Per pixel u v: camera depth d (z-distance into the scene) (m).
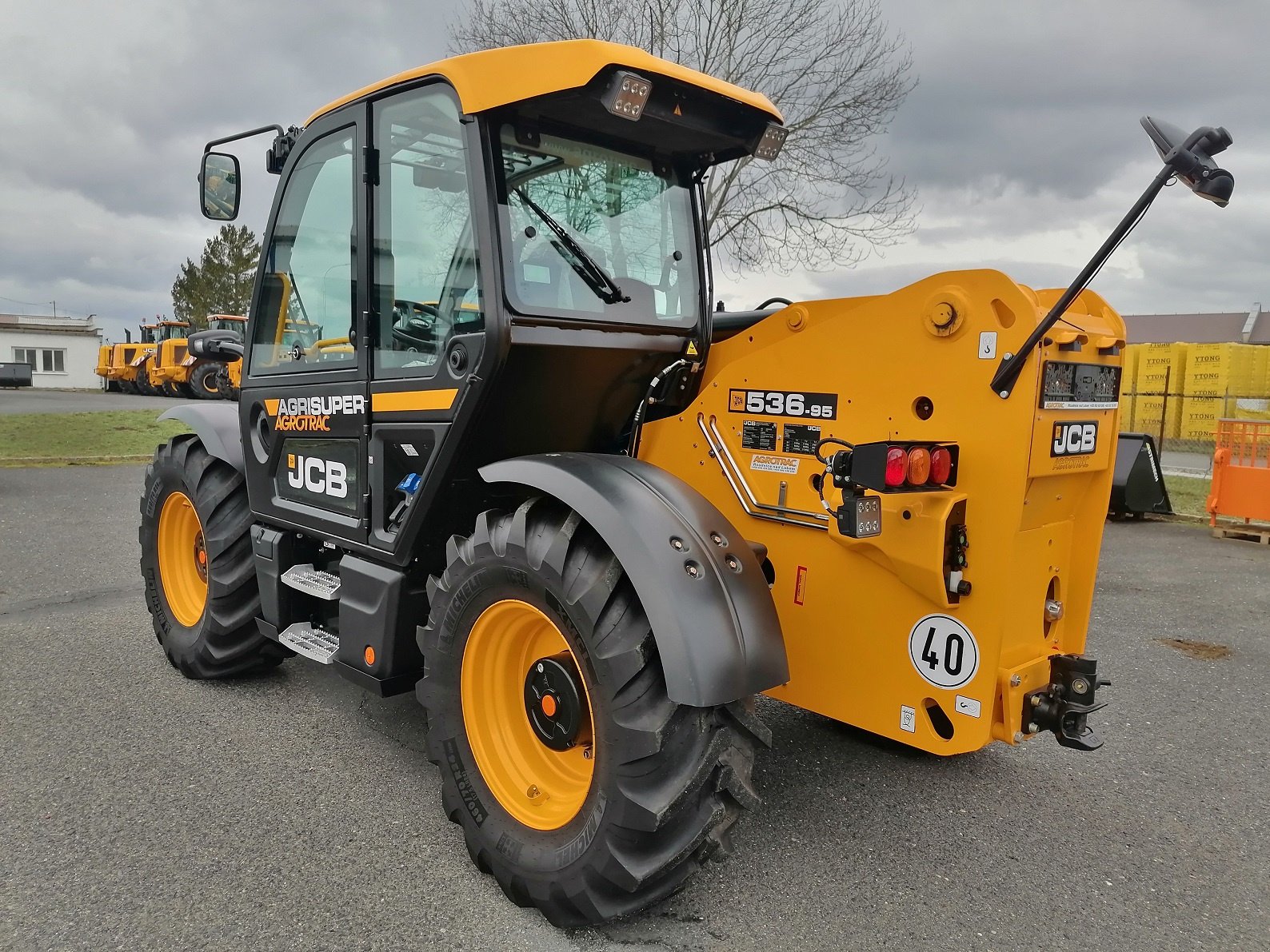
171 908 2.26
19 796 2.83
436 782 2.98
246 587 3.66
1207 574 6.69
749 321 3.46
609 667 2.06
